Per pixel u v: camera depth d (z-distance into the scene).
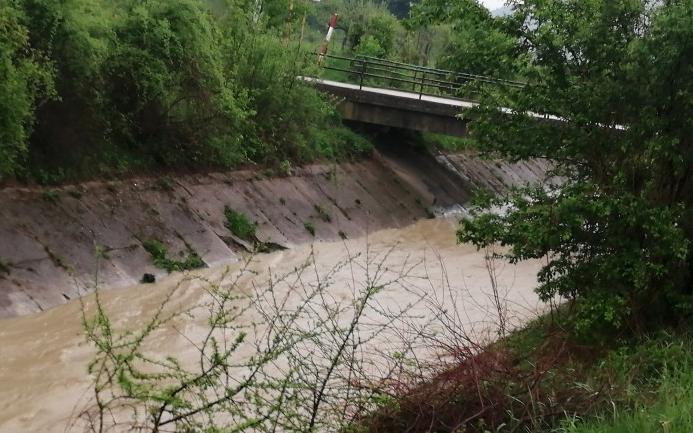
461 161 30.86
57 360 9.32
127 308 11.55
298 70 21.12
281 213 18.28
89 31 14.23
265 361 5.36
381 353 7.26
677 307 8.84
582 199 9.02
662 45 8.80
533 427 5.81
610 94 9.26
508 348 7.33
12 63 11.73
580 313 8.91
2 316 10.39
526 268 17.14
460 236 10.16
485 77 10.52
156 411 4.98
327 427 5.70
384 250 18.59
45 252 11.93
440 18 10.53
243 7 21.84
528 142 9.95
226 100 17.03
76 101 13.77
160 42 15.54
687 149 9.09
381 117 26.39
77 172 14.00
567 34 9.66
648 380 6.79
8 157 11.94
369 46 36.34
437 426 5.96
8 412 7.88
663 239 8.66
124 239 13.56
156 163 16.14
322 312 11.59
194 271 14.03
